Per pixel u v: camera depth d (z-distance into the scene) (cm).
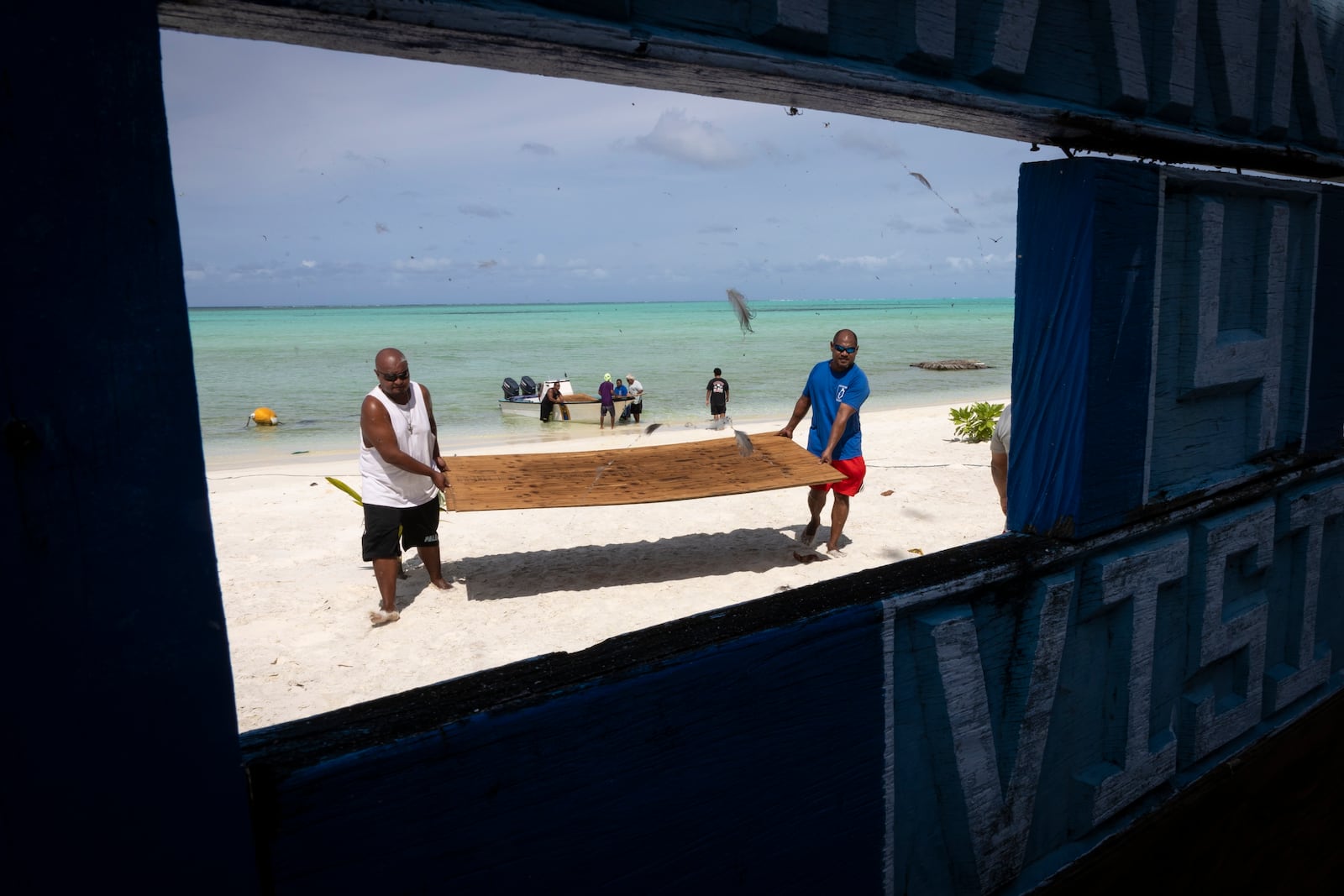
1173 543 235
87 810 96
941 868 194
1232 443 259
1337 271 285
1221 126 243
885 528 798
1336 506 303
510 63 130
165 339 96
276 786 108
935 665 179
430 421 579
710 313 16750
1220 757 270
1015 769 200
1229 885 227
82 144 89
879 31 162
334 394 2938
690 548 743
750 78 145
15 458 88
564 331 8388
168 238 95
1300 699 307
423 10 108
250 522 861
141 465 96
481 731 122
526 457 691
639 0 130
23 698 91
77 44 88
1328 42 280
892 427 1525
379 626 567
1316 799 274
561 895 134
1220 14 232
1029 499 216
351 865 115
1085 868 217
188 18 104
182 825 102
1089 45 204
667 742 142
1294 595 298
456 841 123
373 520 558
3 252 86
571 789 133
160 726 100
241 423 2238
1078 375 200
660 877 145
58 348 90
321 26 109
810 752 162
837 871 171
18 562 90
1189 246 227
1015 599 197
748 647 150
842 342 661
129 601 97
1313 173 299
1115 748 231
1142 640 229
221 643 103
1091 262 195
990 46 178
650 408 2466
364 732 117
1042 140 214
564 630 559
